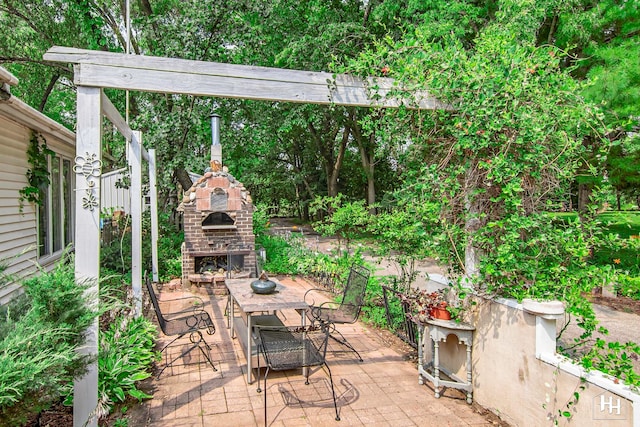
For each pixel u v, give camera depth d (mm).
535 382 2912
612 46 7715
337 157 21016
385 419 3309
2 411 2125
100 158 3182
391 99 3770
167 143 10156
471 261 3729
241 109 11734
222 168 8734
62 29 11086
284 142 21094
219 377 4129
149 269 8977
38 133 6082
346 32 12180
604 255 8711
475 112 3326
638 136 6332
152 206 8477
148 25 10227
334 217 7734
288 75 3588
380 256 6223
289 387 3910
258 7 10961
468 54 3953
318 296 7477
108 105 3791
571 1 7770
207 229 8281
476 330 3604
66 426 3146
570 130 3510
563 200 3535
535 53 3605
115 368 3621
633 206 7988
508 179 3314
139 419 3305
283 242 11648
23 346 2221
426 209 3494
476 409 3482
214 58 10609
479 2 9711
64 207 7629
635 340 5555
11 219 5273
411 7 9812
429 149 3902
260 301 4250
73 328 2621
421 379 3975
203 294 7789
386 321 5555
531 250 3506
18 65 12734
